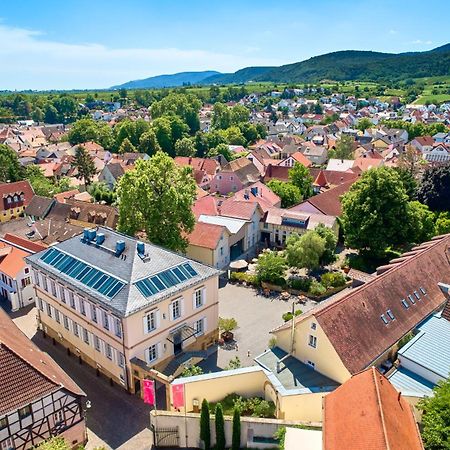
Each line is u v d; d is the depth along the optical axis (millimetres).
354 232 62125
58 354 44719
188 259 42812
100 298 37531
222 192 109500
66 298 42406
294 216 70938
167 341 39938
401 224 60594
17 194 90250
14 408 28172
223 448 31109
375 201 60188
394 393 25547
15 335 36719
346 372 32562
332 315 34750
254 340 45844
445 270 46750
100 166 137625
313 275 60219
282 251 67438
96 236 45062
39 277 45656
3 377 28844
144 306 36531
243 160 116062
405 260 46531
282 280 56688
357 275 49750
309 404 32312
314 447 26797
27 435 29422
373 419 21906
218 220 69750
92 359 41719
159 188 54469
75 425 31953
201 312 42938
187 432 32125
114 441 33312
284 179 105938
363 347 34438
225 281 59594
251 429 30875
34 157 159625
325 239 59469
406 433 22719
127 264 39719
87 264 41844
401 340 37344
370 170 62719
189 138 165375
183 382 33625
